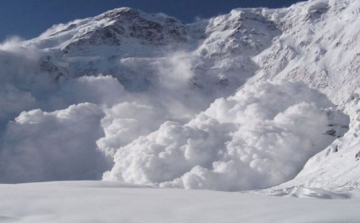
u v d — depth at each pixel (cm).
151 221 1505
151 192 2111
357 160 14562
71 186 2528
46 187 2316
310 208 1511
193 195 1995
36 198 1933
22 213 1712
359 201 1695
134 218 1559
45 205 1800
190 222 1460
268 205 1628
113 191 2138
